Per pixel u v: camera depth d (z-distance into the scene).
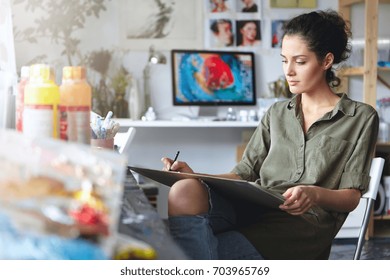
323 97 2.00
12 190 0.72
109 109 4.62
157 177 1.82
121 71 4.72
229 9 4.91
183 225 1.48
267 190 1.52
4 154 0.76
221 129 5.00
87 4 4.67
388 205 4.71
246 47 4.95
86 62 4.68
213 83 4.85
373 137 1.96
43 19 4.61
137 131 4.89
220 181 1.55
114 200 0.75
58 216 0.70
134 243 0.75
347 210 1.85
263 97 4.95
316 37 1.94
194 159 4.97
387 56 5.02
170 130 4.93
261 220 1.82
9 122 1.79
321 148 1.92
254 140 2.18
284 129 2.04
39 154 0.78
